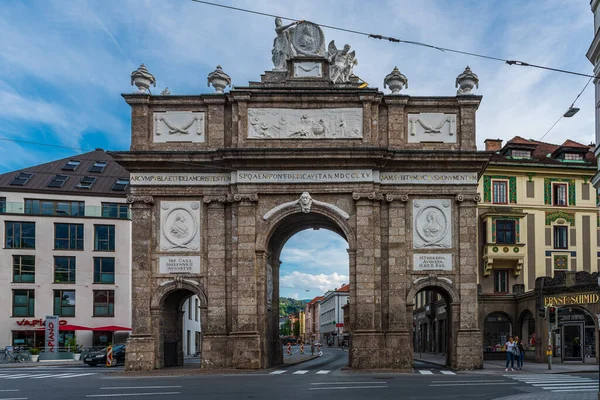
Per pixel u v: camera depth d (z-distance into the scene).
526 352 40.88
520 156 49.66
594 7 23.64
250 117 33.16
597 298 35.69
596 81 23.58
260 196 32.75
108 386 22.70
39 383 24.39
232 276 32.19
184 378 26.31
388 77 33.69
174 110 33.72
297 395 19.14
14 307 54.50
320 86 33.97
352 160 32.22
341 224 32.38
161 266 32.72
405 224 32.88
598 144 23.38
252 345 31.42
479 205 47.09
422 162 32.69
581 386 22.31
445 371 30.47
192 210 33.09
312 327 180.75
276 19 35.41
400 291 32.16
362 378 25.83
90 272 56.59
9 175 59.31
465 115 33.44
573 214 48.38
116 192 58.72
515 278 46.41
